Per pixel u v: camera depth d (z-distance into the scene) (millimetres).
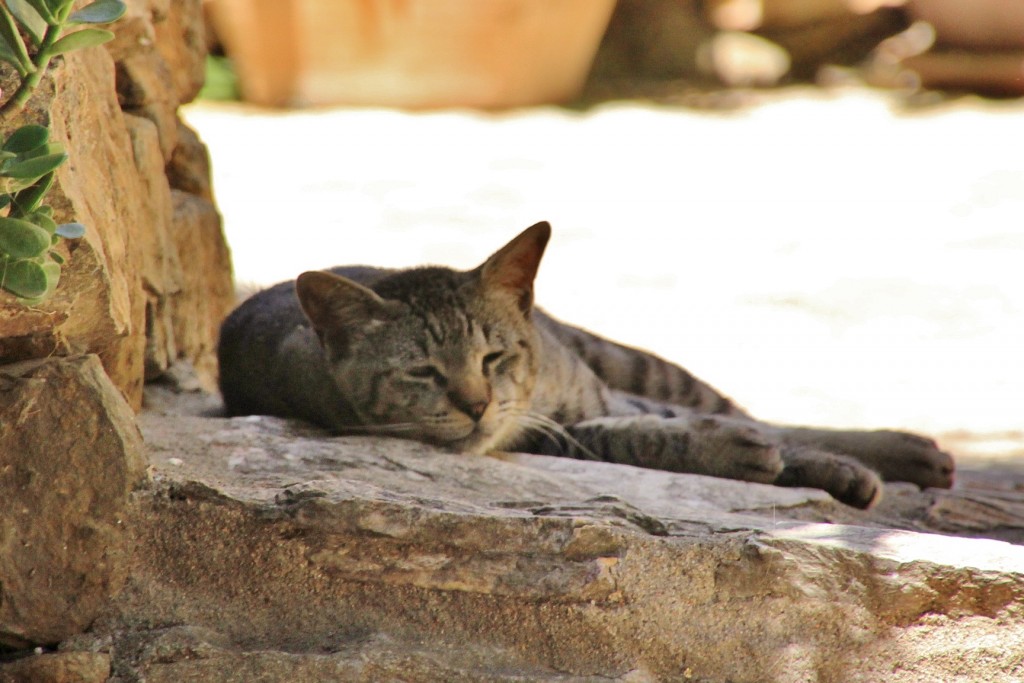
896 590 5188
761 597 5156
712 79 29844
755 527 5520
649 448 7469
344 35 25391
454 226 17891
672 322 14297
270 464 5988
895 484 8062
